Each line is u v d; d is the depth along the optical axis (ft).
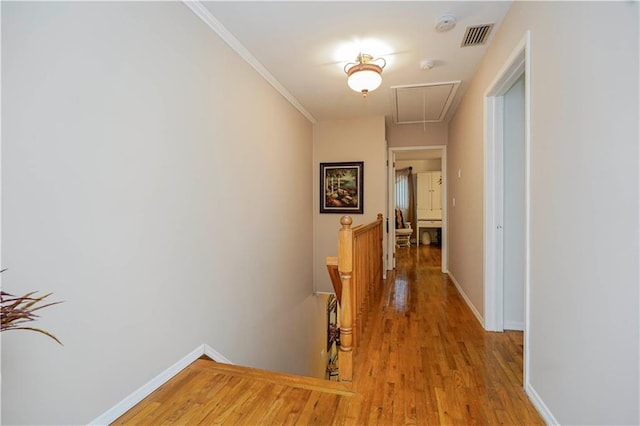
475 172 10.21
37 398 4.05
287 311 12.44
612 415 3.58
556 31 4.78
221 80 7.91
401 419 5.05
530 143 5.69
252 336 9.53
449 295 12.71
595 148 3.85
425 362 7.01
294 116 13.21
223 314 8.00
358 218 15.72
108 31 4.92
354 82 9.17
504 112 8.75
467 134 11.55
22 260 3.88
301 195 14.19
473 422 5.04
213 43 7.57
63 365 4.31
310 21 7.48
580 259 4.17
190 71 6.77
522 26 6.17
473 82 10.51
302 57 9.27
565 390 4.52
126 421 4.94
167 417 5.01
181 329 6.47
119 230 5.11
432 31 7.89
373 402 5.48
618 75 3.44
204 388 5.80
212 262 7.54
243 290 9.01
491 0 6.70
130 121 5.31
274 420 4.94
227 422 4.88
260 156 10.09
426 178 28.66
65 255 4.33
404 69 9.97
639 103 3.17
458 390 5.91
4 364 3.77
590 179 3.95
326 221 16.03
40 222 4.05
